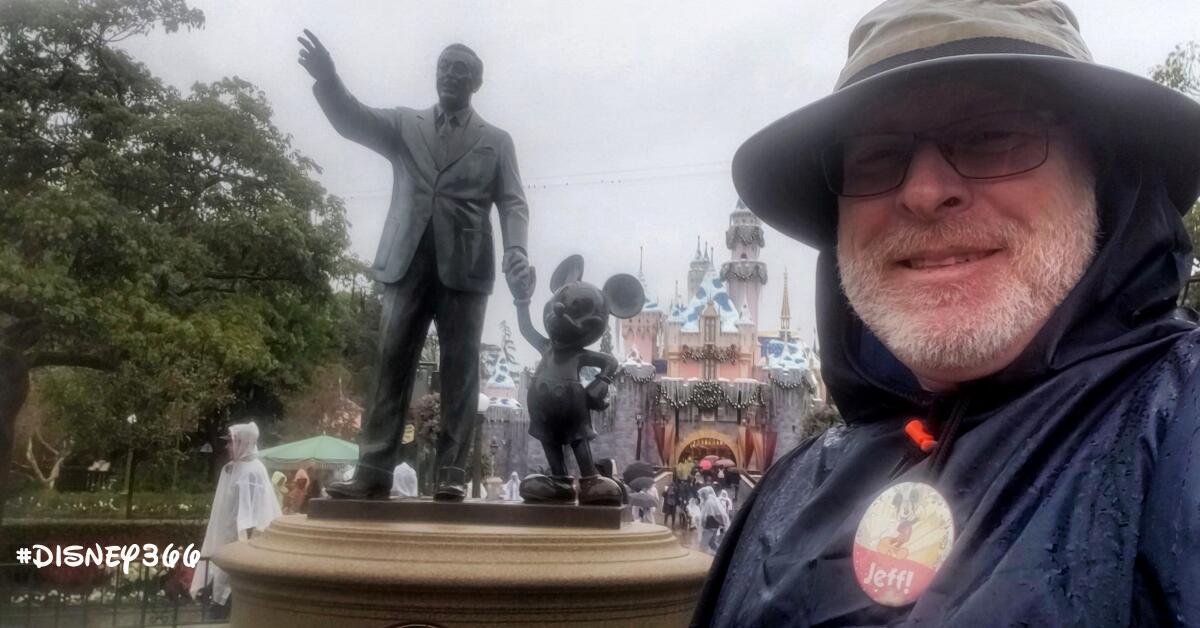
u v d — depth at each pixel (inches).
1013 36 57.6
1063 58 54.2
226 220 717.3
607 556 143.3
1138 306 54.2
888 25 62.8
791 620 59.4
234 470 331.3
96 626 341.7
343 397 1216.2
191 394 837.2
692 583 150.6
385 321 184.7
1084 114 58.4
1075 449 48.3
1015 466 49.5
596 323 173.6
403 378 182.2
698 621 77.5
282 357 849.5
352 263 810.8
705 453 2156.7
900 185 60.2
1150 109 57.4
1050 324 53.9
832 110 63.7
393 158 193.0
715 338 2333.9
